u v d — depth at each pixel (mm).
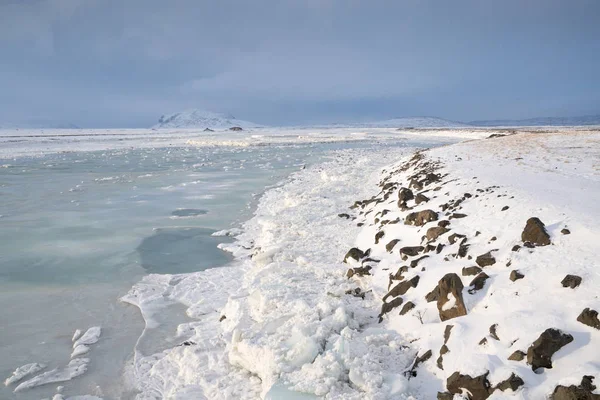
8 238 12336
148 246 11516
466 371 4090
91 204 17312
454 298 5348
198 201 17656
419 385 4527
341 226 11656
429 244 7520
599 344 3805
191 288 8531
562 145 20828
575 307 4281
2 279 9211
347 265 8586
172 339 6543
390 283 7039
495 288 5227
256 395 4828
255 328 5949
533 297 4750
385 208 11539
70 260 10406
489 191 9273
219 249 11219
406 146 51625
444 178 12367
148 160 36938
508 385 3770
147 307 7742
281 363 4910
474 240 6820
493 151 19641
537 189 8891
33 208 16562
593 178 10578
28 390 5383
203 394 5031
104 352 6270
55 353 6281
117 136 98188
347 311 6234
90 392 5316
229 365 5570
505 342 4309
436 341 4988
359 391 4520
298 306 6426
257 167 30000
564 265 5023
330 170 24016
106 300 8133
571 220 6113
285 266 8867
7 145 58281
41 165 32875
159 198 18453
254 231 12727
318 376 4637
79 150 49969
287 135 98188
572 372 3629
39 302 8070
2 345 6531
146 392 5234
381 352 5219
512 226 6691
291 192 18016
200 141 67938
